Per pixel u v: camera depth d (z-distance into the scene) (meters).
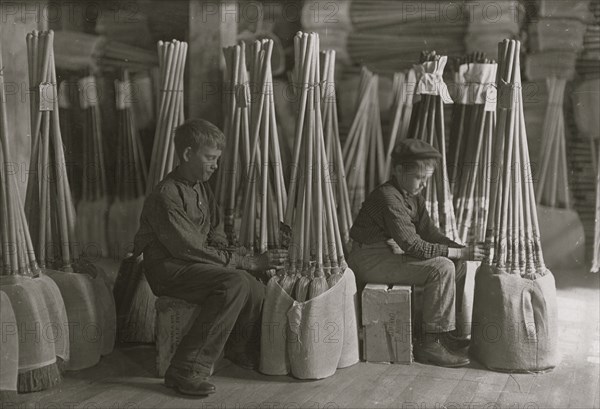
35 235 3.18
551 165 4.38
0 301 2.77
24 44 3.55
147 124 4.81
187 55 4.41
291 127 4.74
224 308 2.86
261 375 3.09
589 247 4.35
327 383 2.99
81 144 4.67
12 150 3.50
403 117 4.45
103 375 3.08
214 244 3.27
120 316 3.52
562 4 4.32
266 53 3.43
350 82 4.93
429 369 3.14
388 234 3.29
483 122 3.69
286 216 3.27
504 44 3.05
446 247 3.21
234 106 3.72
